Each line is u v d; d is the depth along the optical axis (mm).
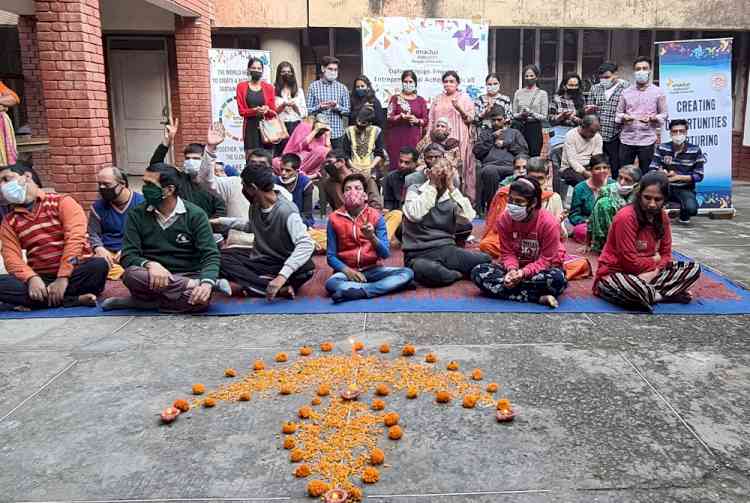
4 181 4453
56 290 4582
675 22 11461
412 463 2596
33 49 10117
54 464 2623
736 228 7922
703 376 3404
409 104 8617
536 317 4371
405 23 9445
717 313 4438
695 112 8672
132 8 10562
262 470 2561
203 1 9773
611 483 2449
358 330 4148
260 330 4188
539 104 8914
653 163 8320
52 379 3441
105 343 3975
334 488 2377
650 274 4652
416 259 5191
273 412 3045
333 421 2920
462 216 5414
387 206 7426
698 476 2496
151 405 3127
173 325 4316
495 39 12289
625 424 2896
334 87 8859
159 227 4605
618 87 8695
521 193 4488
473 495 2385
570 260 5410
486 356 3682
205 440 2797
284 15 10812
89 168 6996
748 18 11547
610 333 4055
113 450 2723
